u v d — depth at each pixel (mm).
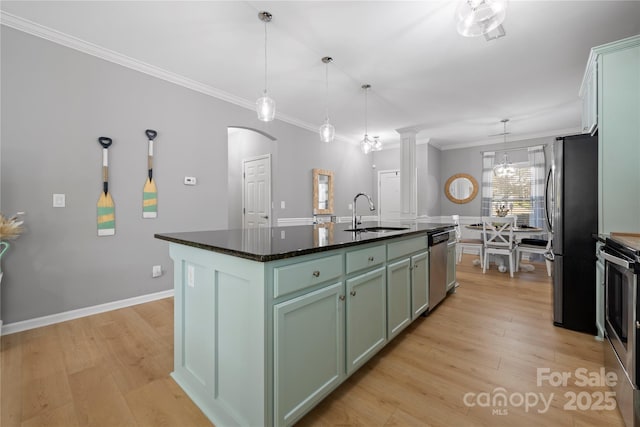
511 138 5961
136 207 2943
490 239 4414
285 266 1210
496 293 3361
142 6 2123
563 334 2297
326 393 1439
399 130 5477
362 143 3941
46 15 2227
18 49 2295
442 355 1981
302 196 5059
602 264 2094
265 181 4977
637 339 1271
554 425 1351
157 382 1670
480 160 6375
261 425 1155
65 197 2518
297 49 2688
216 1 2074
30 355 1948
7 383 1647
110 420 1380
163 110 3143
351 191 6250
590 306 2297
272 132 4480
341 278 1545
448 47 2652
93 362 1871
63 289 2520
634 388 1268
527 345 2119
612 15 2184
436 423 1365
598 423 1365
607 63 2119
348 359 1585
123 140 2852
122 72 2842
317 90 3635
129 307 2861
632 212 2051
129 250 2900
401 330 2146
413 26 2342
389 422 1374
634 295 1294
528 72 3135
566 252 2395
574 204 2363
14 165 2285
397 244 2092
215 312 1396
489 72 3131
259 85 3477
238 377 1271
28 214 2348
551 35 2453
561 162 2418
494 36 2387
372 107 4246
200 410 1452
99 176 2701
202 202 3484
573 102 4039
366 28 2367
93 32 2441
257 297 1159
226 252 1253
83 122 2611
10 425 1337
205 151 3521
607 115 2117
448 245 3148
